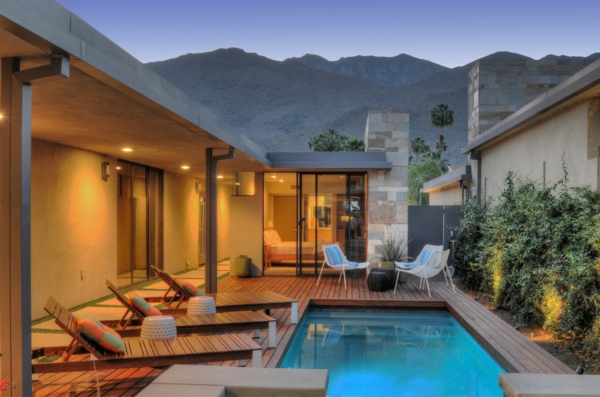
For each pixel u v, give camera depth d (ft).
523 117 29.19
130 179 36.32
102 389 15.24
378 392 18.13
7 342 11.68
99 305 28.96
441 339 26.12
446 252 33.04
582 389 6.89
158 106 16.93
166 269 42.86
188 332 19.42
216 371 7.80
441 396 17.74
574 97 23.13
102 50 14.61
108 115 18.94
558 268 20.13
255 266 43.11
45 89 14.99
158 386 7.11
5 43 10.94
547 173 28.17
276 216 43.98
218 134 24.43
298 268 43.01
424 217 45.29
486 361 21.49
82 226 29.17
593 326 17.71
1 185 11.78
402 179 41.83
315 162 40.68
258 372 7.76
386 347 24.58
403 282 39.73
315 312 31.73
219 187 58.29
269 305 24.58
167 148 28.58
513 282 25.99
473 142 40.52
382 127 42.04
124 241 35.65
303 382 7.29
